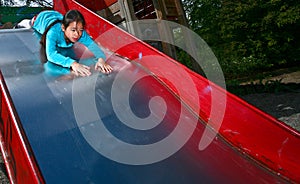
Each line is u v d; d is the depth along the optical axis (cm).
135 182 184
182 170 205
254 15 1282
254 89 863
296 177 217
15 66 310
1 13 923
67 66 314
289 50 1291
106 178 180
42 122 218
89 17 472
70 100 254
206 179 203
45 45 361
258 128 241
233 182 209
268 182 218
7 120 201
